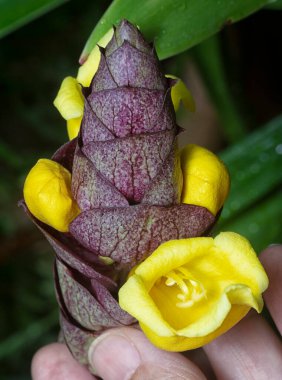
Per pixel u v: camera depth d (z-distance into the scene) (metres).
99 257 0.19
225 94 0.34
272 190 0.31
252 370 0.24
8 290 0.45
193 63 0.36
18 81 0.48
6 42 0.46
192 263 0.18
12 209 0.44
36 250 0.45
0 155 0.40
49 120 0.47
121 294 0.16
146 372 0.22
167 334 0.16
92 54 0.19
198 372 0.22
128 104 0.16
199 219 0.18
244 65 0.36
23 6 0.22
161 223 0.17
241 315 0.17
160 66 0.17
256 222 0.30
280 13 0.34
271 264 0.25
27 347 0.43
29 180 0.18
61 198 0.18
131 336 0.22
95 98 0.17
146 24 0.21
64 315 0.21
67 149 0.19
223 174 0.18
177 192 0.17
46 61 0.48
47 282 0.44
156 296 0.18
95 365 0.22
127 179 0.17
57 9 0.45
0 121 0.49
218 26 0.21
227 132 0.35
